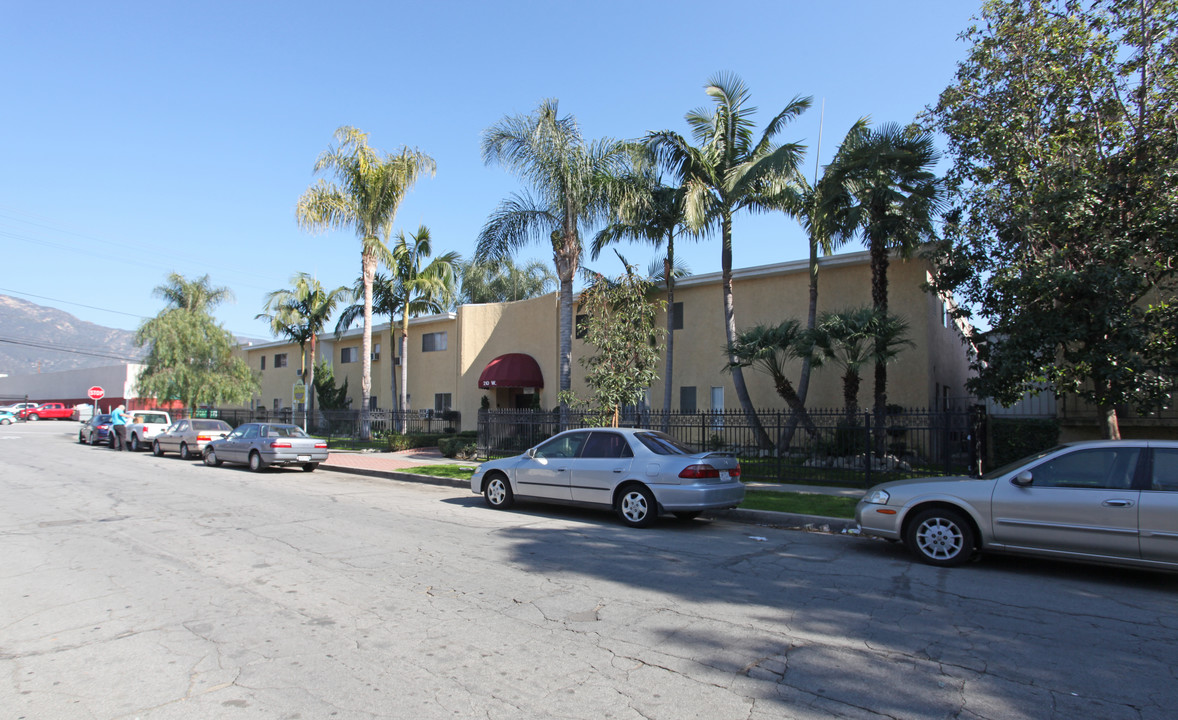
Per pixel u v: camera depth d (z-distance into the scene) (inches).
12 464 782.5
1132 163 449.4
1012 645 195.8
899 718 150.0
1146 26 458.0
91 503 464.8
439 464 747.4
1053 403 664.4
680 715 150.3
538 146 689.6
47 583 257.3
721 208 759.7
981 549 288.4
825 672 174.7
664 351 947.3
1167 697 161.8
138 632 203.6
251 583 257.4
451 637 199.3
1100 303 420.2
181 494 517.0
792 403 707.4
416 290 1182.3
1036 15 490.3
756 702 157.1
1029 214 451.2
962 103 521.3
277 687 164.7
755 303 884.0
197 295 1443.2
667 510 382.6
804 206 741.3
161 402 1343.5
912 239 637.3
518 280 1660.9
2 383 3533.5
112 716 149.6
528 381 1067.9
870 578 271.9
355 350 1519.4
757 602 236.8
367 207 1039.0
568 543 338.0
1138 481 261.1
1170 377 427.5
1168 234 421.4
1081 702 158.7
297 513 426.9
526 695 160.2
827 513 411.8
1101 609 232.5
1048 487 276.1
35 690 162.9
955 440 607.2
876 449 600.4
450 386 1252.5
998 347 477.7
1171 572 266.5
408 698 158.6
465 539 345.4
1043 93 490.0
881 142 639.8
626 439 409.7
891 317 649.6
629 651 188.7
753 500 466.6
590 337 671.1
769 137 748.0
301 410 1365.7
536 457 442.9
